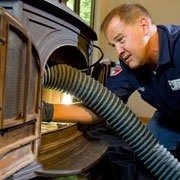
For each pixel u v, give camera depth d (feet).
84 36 4.77
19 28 2.86
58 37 3.82
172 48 4.16
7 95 2.82
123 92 4.97
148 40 4.17
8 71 2.81
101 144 4.95
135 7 4.15
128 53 4.21
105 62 6.74
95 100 4.07
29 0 3.17
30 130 3.34
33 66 3.27
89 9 13.38
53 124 4.65
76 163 3.89
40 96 3.43
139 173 5.15
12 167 2.92
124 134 4.17
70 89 4.11
